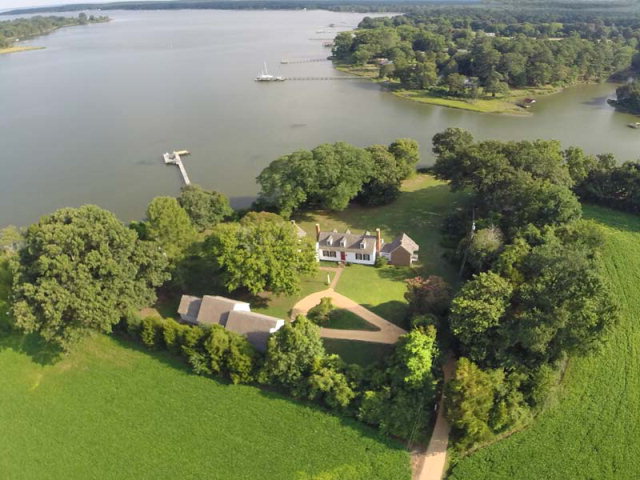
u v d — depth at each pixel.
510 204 81.75
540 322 51.59
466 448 50.06
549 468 47.62
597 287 54.34
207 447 51.47
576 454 48.72
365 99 189.88
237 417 54.28
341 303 71.19
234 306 64.38
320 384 53.38
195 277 75.44
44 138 150.50
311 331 56.72
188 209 90.50
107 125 161.50
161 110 177.25
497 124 157.12
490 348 54.06
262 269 66.94
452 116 166.62
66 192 115.19
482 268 70.81
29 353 64.19
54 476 49.56
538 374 52.50
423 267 79.62
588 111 169.75
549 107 175.50
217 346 57.53
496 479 46.97
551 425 51.59
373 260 80.75
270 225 72.00
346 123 159.50
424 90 199.25
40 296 56.81
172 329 60.84
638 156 127.75
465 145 109.25
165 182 119.00
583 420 51.88
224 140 145.50
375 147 104.50
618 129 149.75
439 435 51.16
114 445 52.25
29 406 57.38
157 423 54.25
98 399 57.50
